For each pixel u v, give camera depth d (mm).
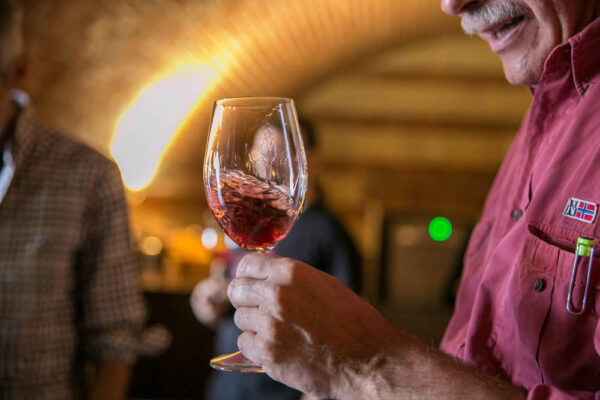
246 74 5859
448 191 7965
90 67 3992
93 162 1802
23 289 1710
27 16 3117
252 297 884
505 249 1030
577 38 998
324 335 846
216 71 5297
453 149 7945
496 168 7902
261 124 893
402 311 5730
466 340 1045
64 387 1770
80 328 1835
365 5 5562
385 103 7996
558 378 903
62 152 1804
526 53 1091
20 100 1832
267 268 884
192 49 4621
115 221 1810
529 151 1113
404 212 7027
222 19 4422
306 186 936
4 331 1693
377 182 8023
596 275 875
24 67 1839
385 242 6500
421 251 6438
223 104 916
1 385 1688
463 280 1241
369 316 875
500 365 1004
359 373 833
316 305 854
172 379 4402
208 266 4660
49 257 1729
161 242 5133
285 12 4973
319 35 5988
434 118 7945
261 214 885
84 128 4691
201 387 4383
